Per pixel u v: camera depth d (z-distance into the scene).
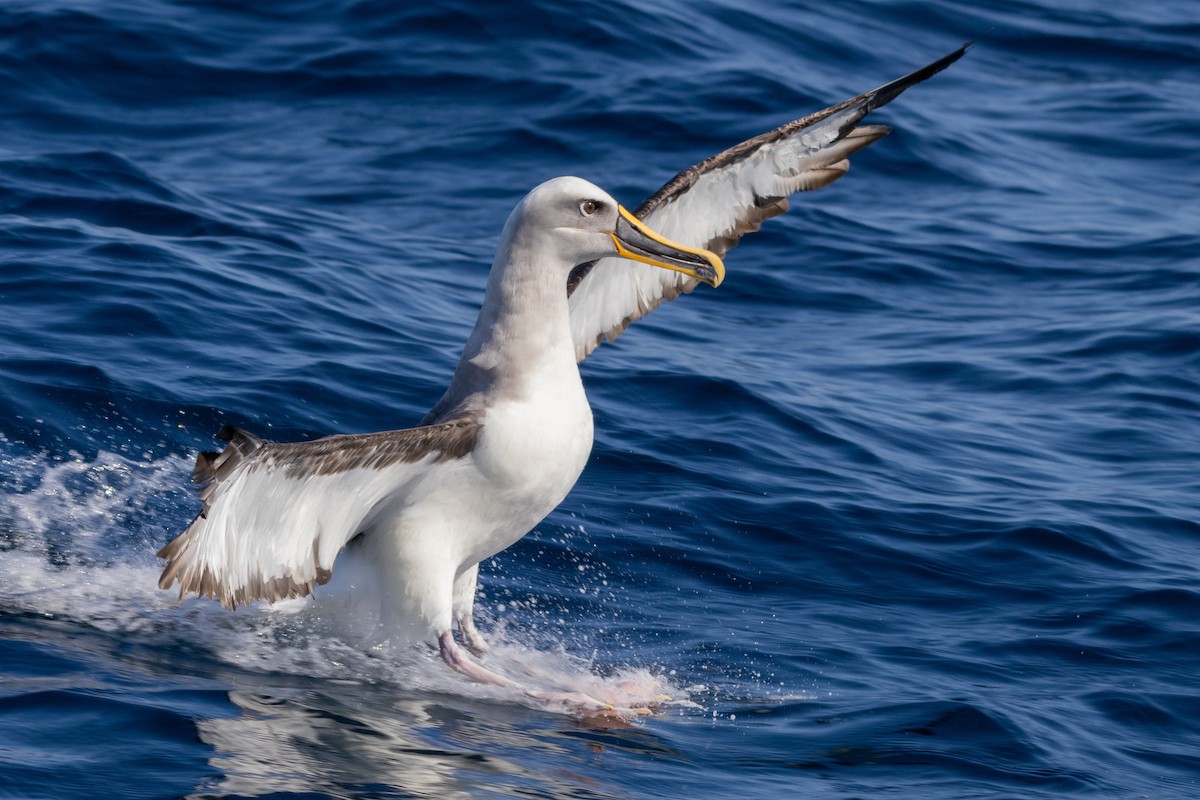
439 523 10.95
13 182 20.36
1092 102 29.58
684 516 13.99
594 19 27.67
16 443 13.55
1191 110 29.27
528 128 24.67
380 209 22.27
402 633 11.20
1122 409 17.66
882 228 23.12
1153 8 35.34
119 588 11.69
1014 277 21.89
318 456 9.82
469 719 10.30
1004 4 34.00
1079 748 10.36
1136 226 23.91
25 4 26.09
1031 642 12.17
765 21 29.89
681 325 19.50
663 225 12.28
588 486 14.41
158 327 16.22
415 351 17.05
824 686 11.30
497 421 10.77
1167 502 15.20
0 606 11.07
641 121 24.92
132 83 25.03
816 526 14.05
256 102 25.20
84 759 8.65
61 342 15.43
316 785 8.71
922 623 12.55
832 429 16.41
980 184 25.28
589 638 11.98
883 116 26.70
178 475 13.62
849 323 20.19
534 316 11.01
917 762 9.95
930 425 16.95
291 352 16.31
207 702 9.71
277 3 27.62
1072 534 14.12
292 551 10.23
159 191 21.08
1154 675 11.69
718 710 10.84
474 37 27.06
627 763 9.71
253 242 19.73
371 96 25.59
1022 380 18.38
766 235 22.39
